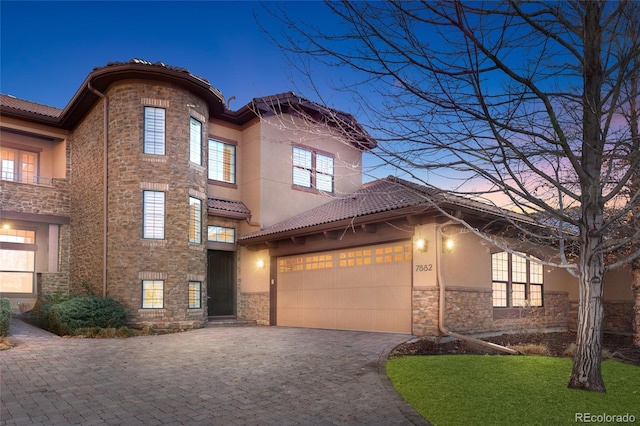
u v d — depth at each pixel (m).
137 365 8.80
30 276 17.52
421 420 5.78
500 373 7.86
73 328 12.97
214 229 17.66
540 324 15.48
